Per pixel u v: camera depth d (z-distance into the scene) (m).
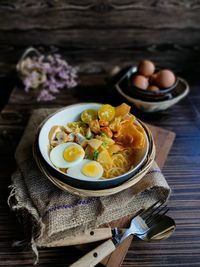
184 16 0.66
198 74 0.70
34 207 0.37
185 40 0.70
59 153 0.39
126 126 0.41
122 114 0.43
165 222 0.38
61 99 0.60
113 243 0.35
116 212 0.38
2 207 0.41
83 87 0.64
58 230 0.35
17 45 0.70
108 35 0.69
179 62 0.73
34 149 0.40
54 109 0.52
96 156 0.38
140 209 0.39
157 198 0.40
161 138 0.50
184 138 0.52
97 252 0.34
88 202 0.38
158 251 0.36
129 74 0.58
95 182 0.35
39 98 0.60
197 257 0.36
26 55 0.71
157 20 0.67
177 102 0.59
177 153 0.49
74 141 0.41
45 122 0.42
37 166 0.42
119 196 0.39
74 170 0.37
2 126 0.53
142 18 0.67
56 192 0.39
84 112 0.44
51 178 0.37
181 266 0.35
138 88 0.52
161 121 0.55
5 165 0.46
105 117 0.42
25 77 0.63
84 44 0.70
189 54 0.72
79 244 0.36
